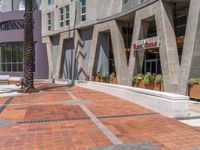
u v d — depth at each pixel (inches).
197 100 534.0
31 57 773.9
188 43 551.8
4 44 1533.0
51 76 1353.3
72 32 1169.4
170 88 600.4
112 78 925.2
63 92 772.0
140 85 723.4
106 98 629.9
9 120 375.9
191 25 544.4
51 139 278.5
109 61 1031.0
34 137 286.7
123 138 280.4
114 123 351.9
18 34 1450.5
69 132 306.2
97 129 319.3
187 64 550.0
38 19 1432.1
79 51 1135.6
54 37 1369.3
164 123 350.9
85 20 1094.4
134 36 775.1
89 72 1040.2
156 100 438.9
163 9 636.7
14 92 770.2
